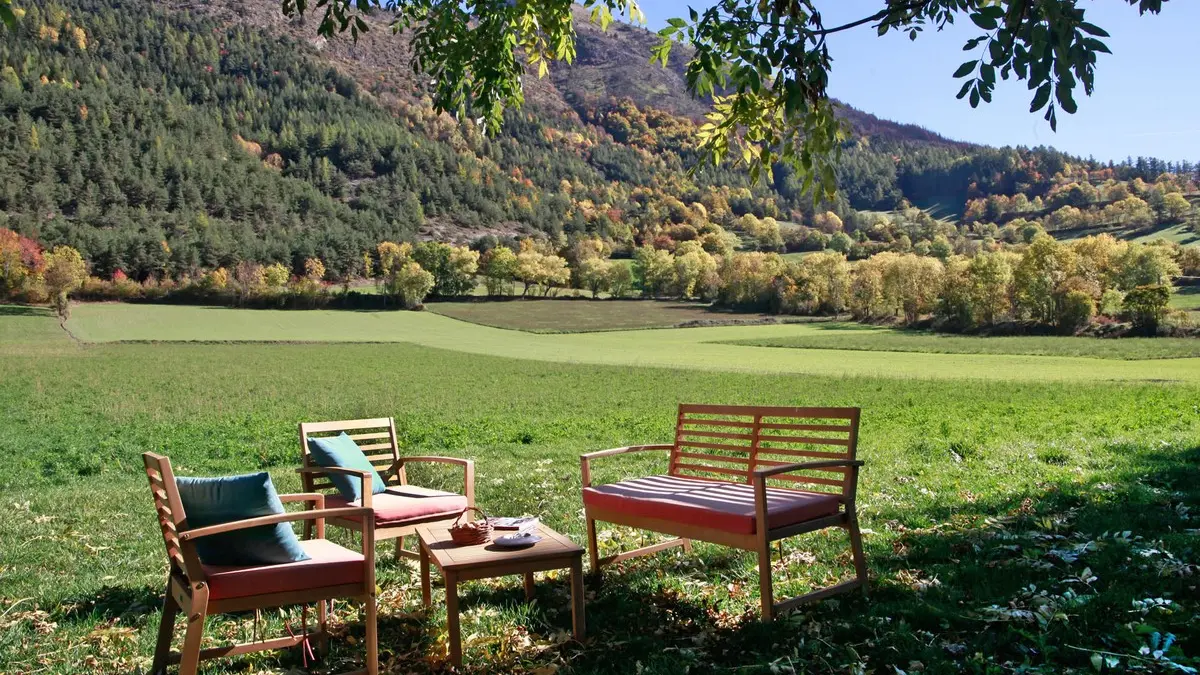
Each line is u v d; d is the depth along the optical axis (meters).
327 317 105.19
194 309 108.94
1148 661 3.38
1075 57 3.09
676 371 44.53
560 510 8.51
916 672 3.67
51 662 4.38
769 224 197.50
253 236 167.12
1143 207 186.38
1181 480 8.22
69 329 80.69
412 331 90.88
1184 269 118.81
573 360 55.50
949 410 20.95
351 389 34.94
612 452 6.16
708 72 4.07
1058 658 3.70
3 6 4.20
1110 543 5.64
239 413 24.45
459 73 5.64
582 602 4.60
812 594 4.84
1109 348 61.81
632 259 189.00
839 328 95.56
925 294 103.88
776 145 4.84
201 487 3.94
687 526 5.06
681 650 4.25
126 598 5.56
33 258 110.75
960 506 7.61
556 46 5.84
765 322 103.81
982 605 4.53
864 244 197.50
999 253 92.31
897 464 11.09
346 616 5.14
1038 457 10.97
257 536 3.98
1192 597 4.43
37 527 8.02
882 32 4.08
